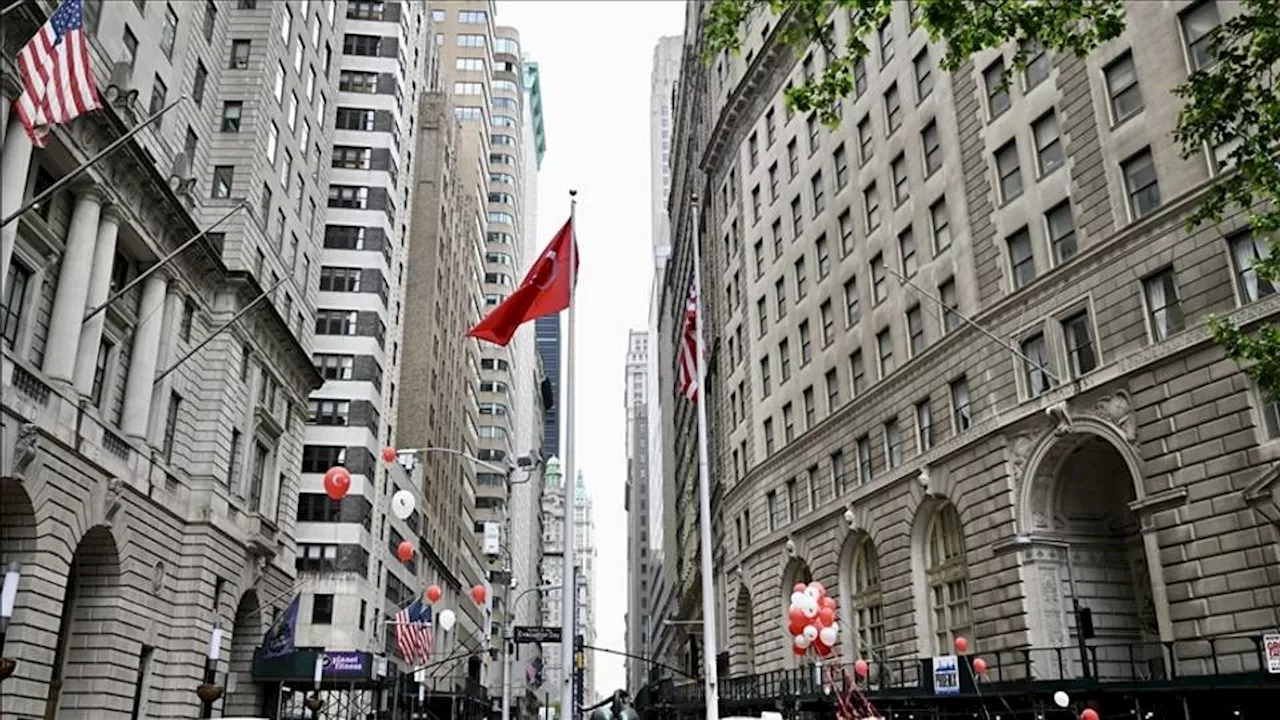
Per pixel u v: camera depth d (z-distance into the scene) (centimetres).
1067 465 3098
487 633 5028
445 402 9681
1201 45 2725
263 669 4331
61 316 2838
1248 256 2508
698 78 8019
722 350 6519
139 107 3344
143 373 3344
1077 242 3073
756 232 5781
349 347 6744
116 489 3067
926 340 3800
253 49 4431
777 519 5119
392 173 7394
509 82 16000
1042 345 3166
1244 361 2425
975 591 3306
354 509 6353
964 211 3619
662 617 16250
